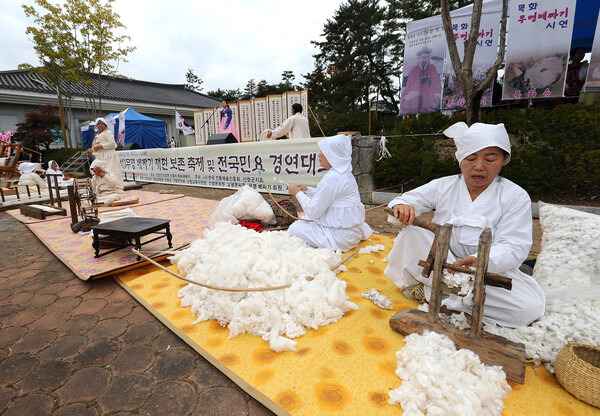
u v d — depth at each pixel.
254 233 2.92
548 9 6.49
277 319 1.98
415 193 2.13
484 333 1.71
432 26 7.83
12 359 1.85
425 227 1.87
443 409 1.29
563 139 5.20
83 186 4.58
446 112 8.37
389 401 1.44
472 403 1.29
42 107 17.95
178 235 4.12
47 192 8.27
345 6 22.42
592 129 5.07
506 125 5.77
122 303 2.50
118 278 2.89
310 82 24.00
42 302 2.51
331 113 14.55
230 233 2.91
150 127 18.88
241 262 2.29
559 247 2.16
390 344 1.86
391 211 2.03
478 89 5.48
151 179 10.77
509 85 7.07
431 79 8.09
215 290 2.25
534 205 5.14
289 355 1.78
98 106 20.86
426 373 1.43
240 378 1.62
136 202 6.49
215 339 1.96
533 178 5.24
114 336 2.06
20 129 17.70
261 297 2.12
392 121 16.86
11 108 18.44
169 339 2.03
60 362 1.82
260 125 11.56
